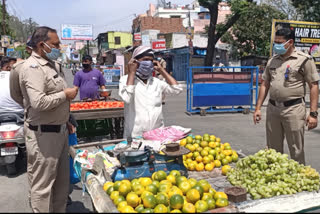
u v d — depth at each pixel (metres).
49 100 2.72
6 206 3.92
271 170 3.16
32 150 2.91
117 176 3.16
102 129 6.96
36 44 2.81
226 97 10.89
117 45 48.59
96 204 2.72
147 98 4.17
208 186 2.94
